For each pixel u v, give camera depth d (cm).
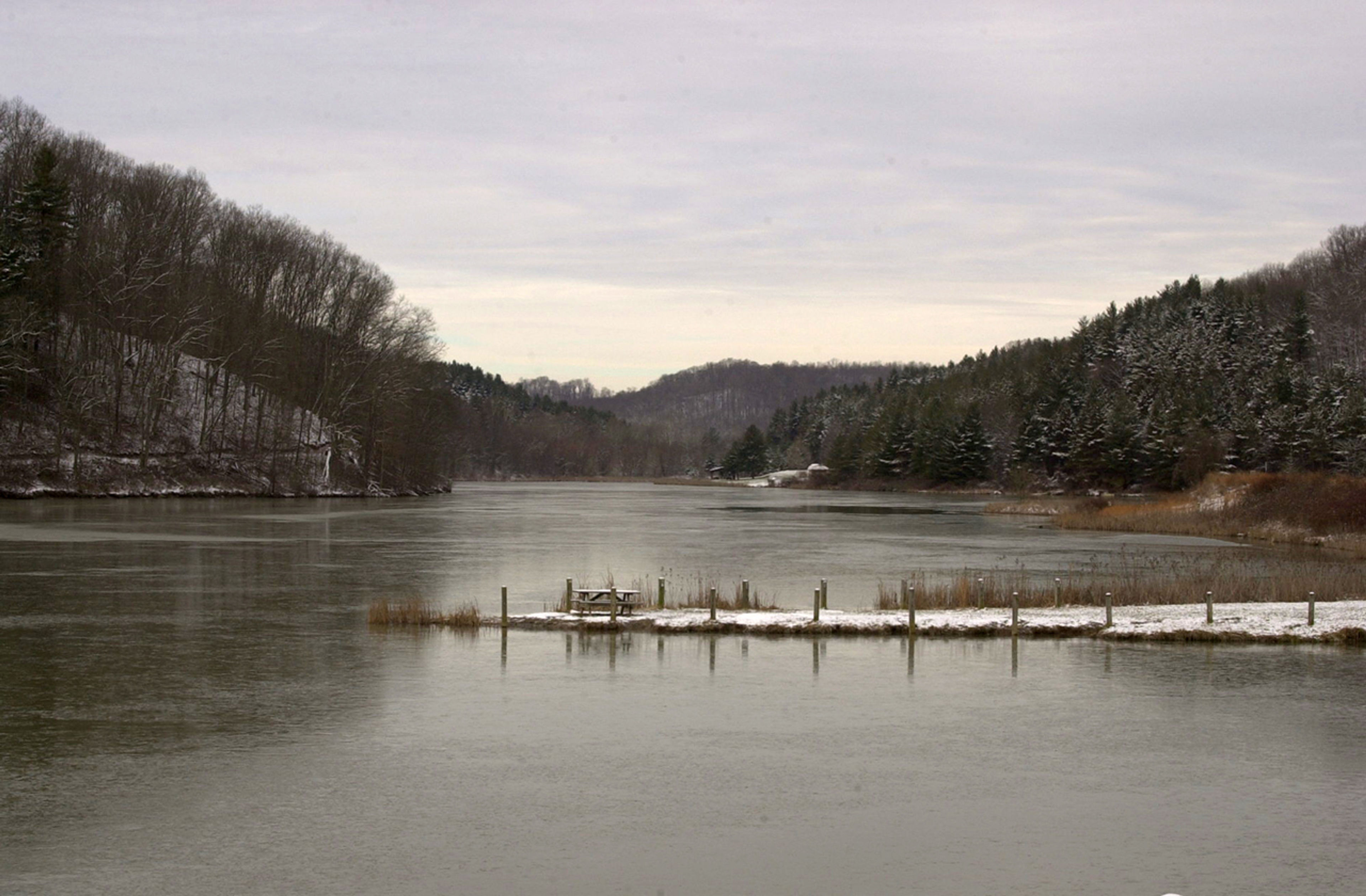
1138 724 2072
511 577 4384
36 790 1625
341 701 2186
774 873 1362
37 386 9669
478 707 2148
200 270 10981
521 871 1354
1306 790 1695
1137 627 3011
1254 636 2934
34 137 10244
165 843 1429
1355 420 11475
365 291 12669
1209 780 1741
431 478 13838
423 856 1396
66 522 6894
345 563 4844
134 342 10650
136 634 2931
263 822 1507
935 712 2145
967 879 1350
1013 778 1742
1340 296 17200
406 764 1770
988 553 5809
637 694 2272
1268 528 7281
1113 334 18275
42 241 9281
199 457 10625
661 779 1714
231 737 1917
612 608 3080
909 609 3097
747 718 2083
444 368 14362
